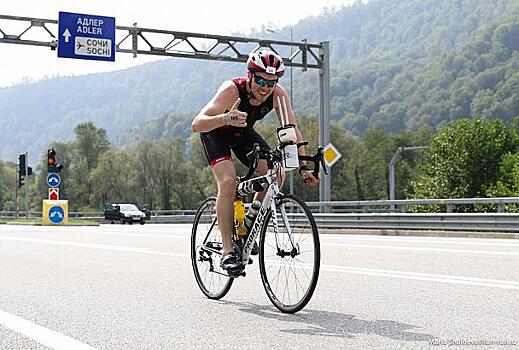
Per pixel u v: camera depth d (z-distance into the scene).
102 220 49.59
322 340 4.63
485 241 13.95
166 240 14.71
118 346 4.51
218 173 6.10
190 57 26.80
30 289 7.09
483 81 189.62
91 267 9.12
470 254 10.41
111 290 7.00
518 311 5.59
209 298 6.49
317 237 5.39
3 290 7.03
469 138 57.06
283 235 5.75
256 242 6.10
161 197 91.69
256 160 5.83
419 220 17.94
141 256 10.69
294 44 27.33
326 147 25.25
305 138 79.00
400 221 18.41
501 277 7.61
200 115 5.98
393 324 5.14
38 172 109.94
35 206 103.94
